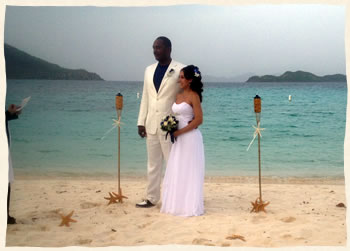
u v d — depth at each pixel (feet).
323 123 39.83
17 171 26.73
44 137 34.76
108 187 22.04
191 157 16.40
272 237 13.37
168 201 16.48
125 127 38.04
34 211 16.71
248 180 25.22
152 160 17.54
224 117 42.65
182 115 16.46
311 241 12.96
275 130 38.29
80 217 15.89
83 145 33.19
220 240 13.12
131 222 15.21
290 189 21.56
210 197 19.54
